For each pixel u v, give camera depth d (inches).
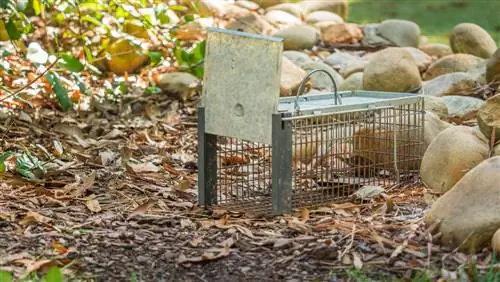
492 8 746.2
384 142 305.3
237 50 278.4
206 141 290.7
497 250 239.8
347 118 295.6
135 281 229.8
